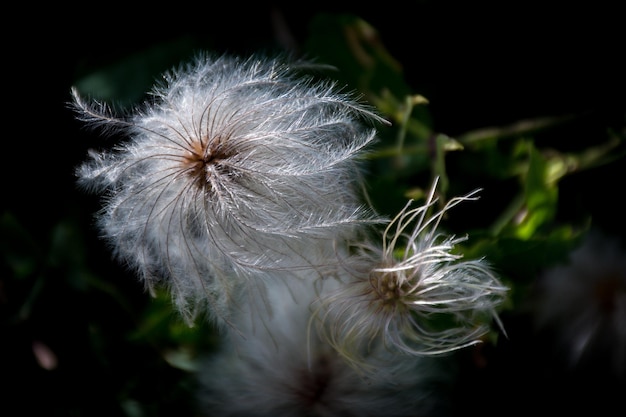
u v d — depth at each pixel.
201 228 0.30
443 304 0.31
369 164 0.33
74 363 0.34
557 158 0.33
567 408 0.32
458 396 0.32
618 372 0.32
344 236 0.30
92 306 0.34
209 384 0.32
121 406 0.33
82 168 0.30
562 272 0.32
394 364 0.31
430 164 0.34
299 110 0.30
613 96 0.34
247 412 0.32
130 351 0.33
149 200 0.30
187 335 0.32
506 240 0.31
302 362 0.31
